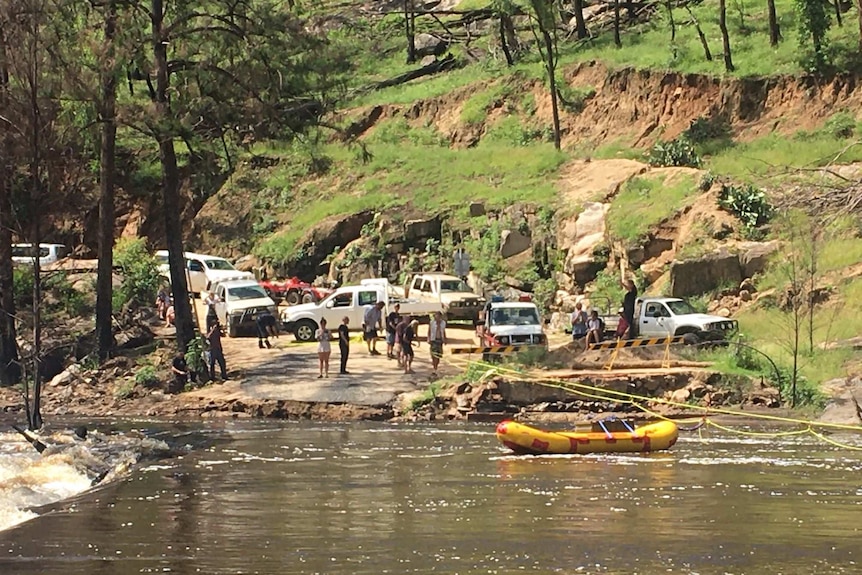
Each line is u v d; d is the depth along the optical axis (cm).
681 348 4234
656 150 6556
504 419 3694
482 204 6341
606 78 7569
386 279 5706
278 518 2028
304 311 5081
